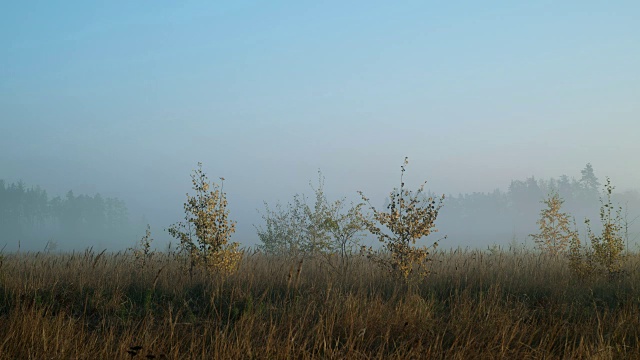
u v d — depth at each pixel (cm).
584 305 1027
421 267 1303
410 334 786
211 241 1257
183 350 716
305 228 2059
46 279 1062
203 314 906
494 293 1034
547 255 1895
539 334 824
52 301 895
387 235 1295
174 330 788
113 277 1101
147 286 1066
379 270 1327
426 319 848
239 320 834
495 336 758
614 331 808
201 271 1213
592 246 1430
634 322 848
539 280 1222
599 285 1209
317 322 836
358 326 793
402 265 1240
